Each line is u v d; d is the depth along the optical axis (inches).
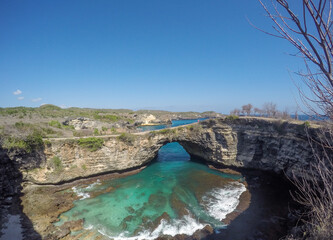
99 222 880.3
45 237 773.3
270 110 1439.5
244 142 1545.3
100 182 1362.0
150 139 1619.1
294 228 719.1
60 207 997.8
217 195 1136.8
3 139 1124.5
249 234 792.9
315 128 1033.5
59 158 1294.3
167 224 865.5
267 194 1135.6
